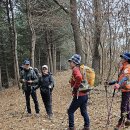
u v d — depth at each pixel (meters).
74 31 22.98
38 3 29.56
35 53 42.97
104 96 17.38
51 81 12.69
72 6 22.12
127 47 22.39
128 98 9.16
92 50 23.83
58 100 19.39
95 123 10.95
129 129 9.43
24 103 18.38
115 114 12.35
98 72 22.48
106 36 23.47
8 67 35.56
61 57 56.09
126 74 8.98
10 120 12.70
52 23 28.45
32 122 11.93
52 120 12.17
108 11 20.53
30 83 13.07
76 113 13.48
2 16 30.45
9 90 27.22
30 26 27.03
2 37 31.73
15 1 30.73
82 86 9.03
